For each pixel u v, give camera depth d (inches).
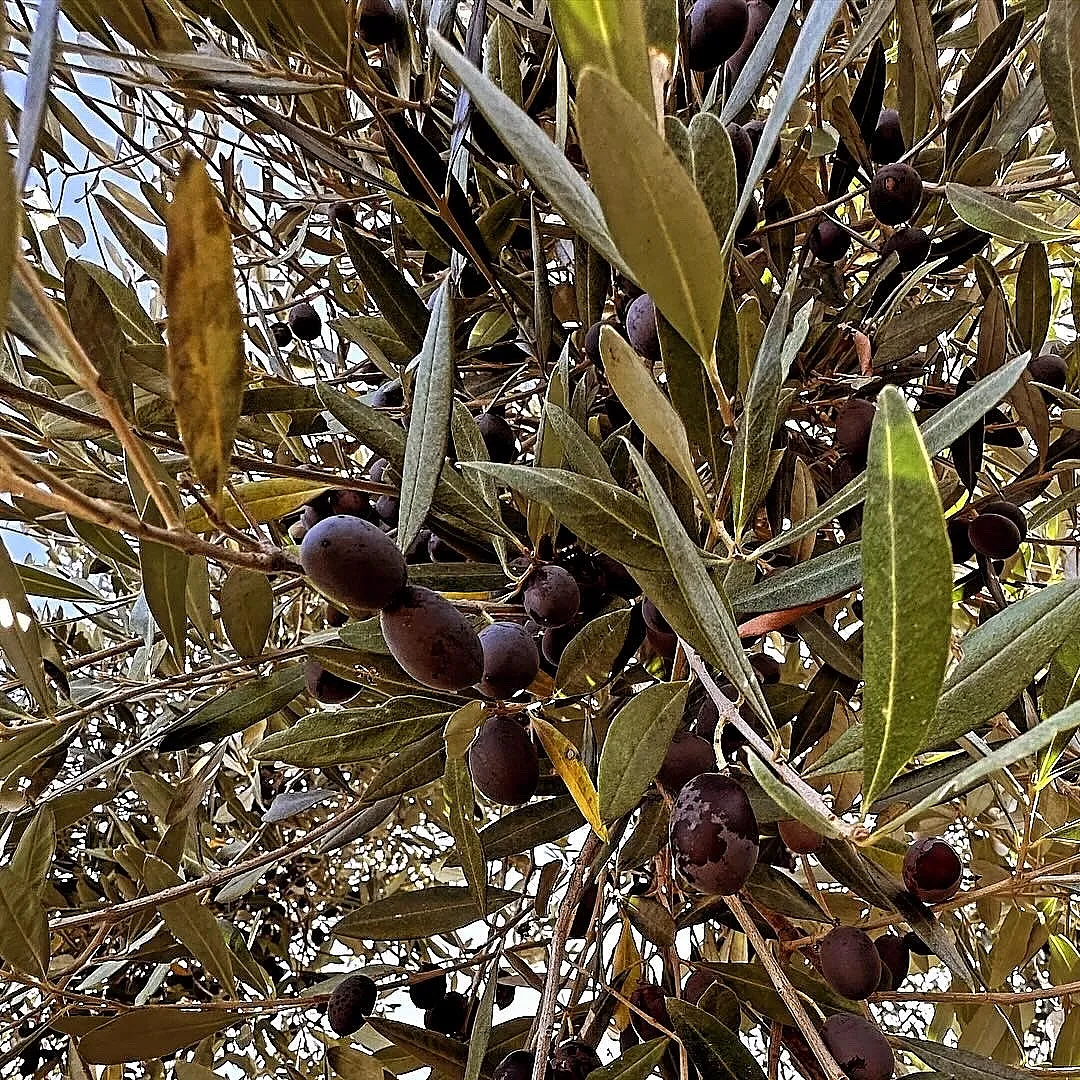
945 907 11.3
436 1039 12.0
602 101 5.3
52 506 5.6
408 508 8.7
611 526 7.9
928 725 6.0
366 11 10.9
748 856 8.2
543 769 12.4
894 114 14.4
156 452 11.9
